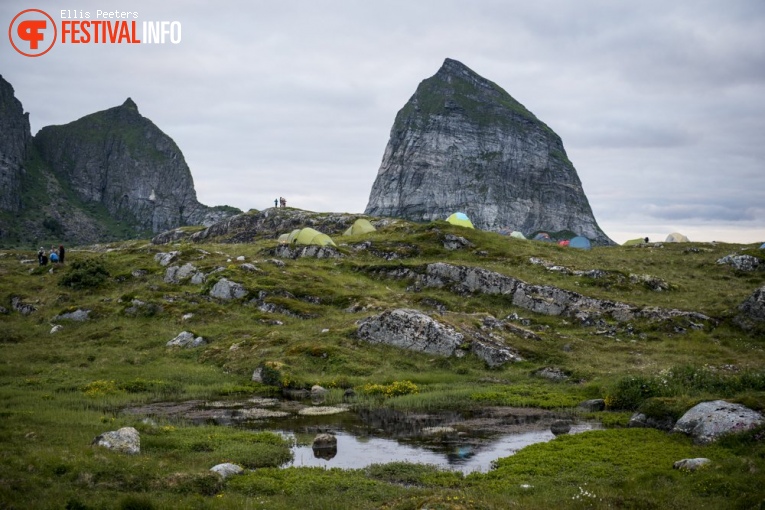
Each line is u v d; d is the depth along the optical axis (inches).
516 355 1841.8
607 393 1382.9
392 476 887.1
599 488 794.2
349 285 2746.1
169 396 1541.6
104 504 698.8
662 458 920.9
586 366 1715.1
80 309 2458.2
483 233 3395.7
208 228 5457.7
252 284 2625.5
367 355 1870.1
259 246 3713.1
